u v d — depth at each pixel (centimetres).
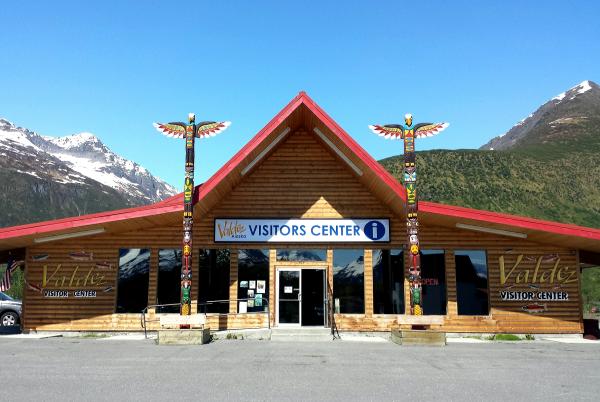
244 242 1948
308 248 1953
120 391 837
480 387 891
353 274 1934
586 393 849
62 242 1948
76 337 1780
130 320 1903
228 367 1079
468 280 1914
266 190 1984
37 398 787
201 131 1730
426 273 1923
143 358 1206
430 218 1841
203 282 1928
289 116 1770
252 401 777
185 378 950
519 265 1917
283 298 1925
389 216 1964
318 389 864
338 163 2000
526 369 1084
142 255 1948
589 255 1966
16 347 1417
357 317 1900
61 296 1916
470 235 1936
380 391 852
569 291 1902
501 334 1869
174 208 1728
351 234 1952
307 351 1359
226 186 1864
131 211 1725
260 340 1686
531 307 1892
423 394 834
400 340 1550
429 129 1705
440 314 1897
